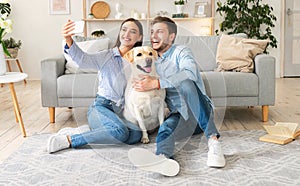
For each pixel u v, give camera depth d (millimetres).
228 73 3566
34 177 2316
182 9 6375
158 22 2205
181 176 2291
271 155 2629
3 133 3332
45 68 3570
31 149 2832
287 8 6633
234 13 6203
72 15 6629
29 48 6688
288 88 5543
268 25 6504
